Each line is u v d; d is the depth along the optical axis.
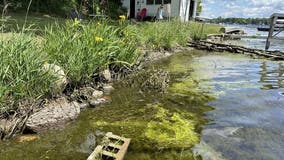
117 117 2.85
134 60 4.82
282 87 4.26
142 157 2.06
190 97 3.62
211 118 2.88
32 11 11.93
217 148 2.21
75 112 2.77
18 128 2.32
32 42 3.18
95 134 2.42
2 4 10.55
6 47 2.80
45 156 2.01
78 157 2.03
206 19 27.38
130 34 5.51
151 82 4.03
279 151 2.18
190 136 2.44
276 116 2.97
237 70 5.61
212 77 4.88
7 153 2.02
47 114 2.50
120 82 4.21
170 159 2.04
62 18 11.36
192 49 9.24
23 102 2.56
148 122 2.74
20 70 2.64
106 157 2.00
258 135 2.47
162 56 7.14
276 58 7.31
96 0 6.72
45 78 2.77
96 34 4.16
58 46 3.52
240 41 13.77
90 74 3.61
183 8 17.77
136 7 19.64
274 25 9.84
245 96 3.72
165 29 8.51
